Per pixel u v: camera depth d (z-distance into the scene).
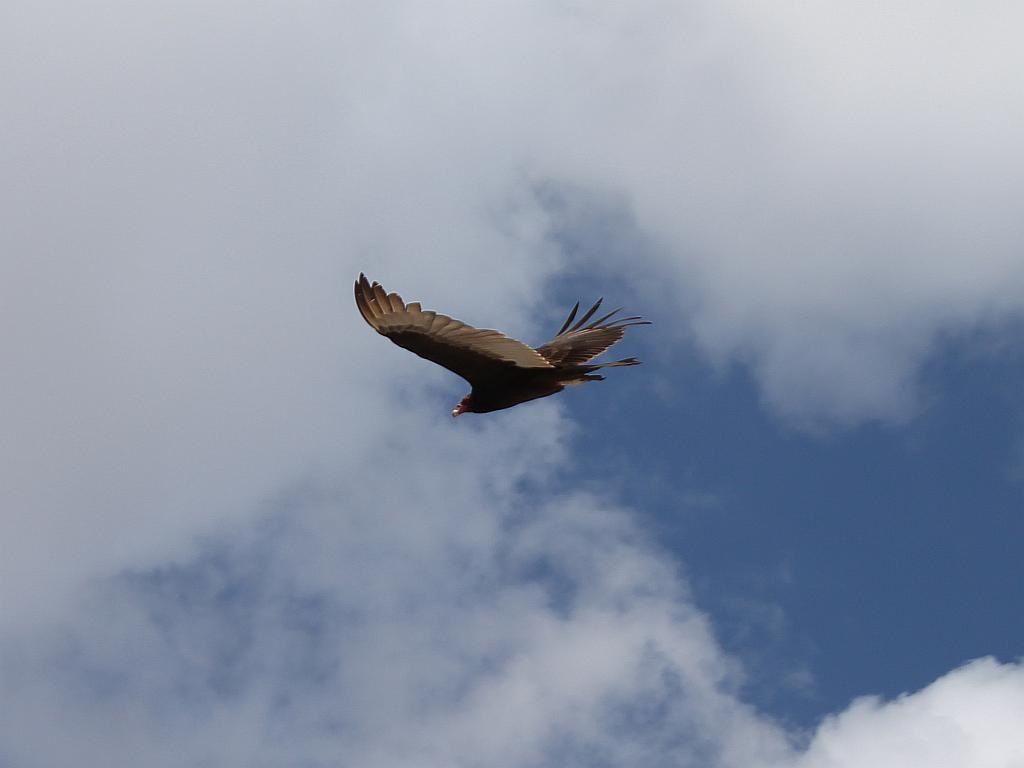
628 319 22.59
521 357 19.67
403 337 19.19
